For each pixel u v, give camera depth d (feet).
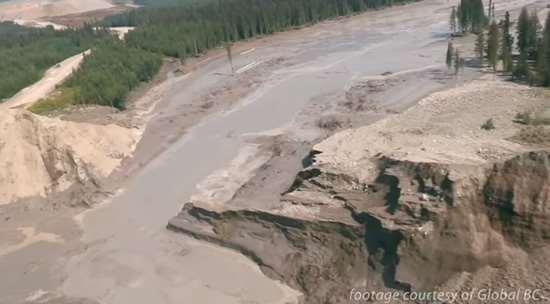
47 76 342.44
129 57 334.03
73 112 267.59
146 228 173.17
